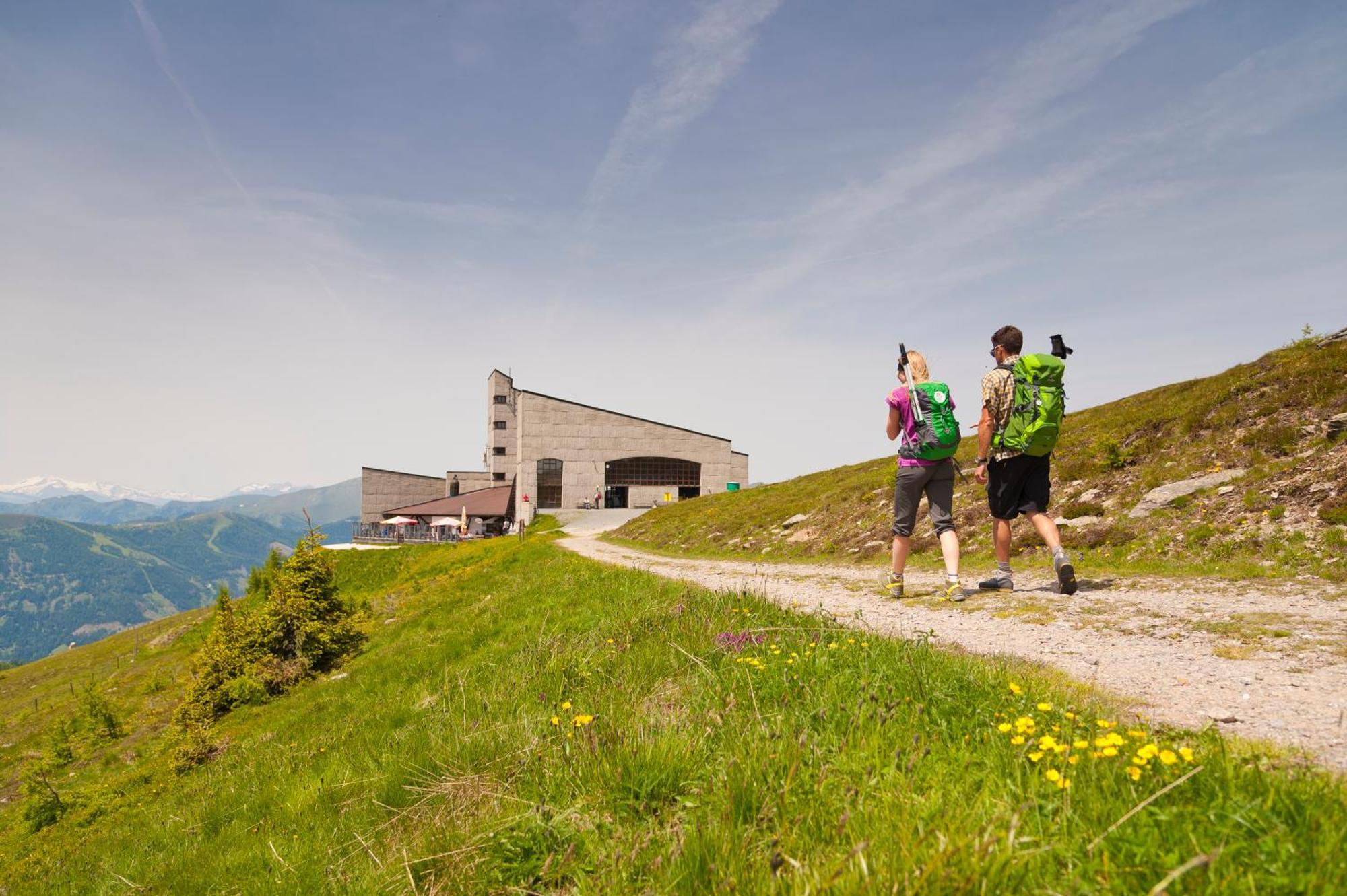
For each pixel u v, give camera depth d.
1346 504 8.53
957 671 4.52
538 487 88.12
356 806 5.55
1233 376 15.63
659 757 3.72
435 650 13.38
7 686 55.38
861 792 2.89
